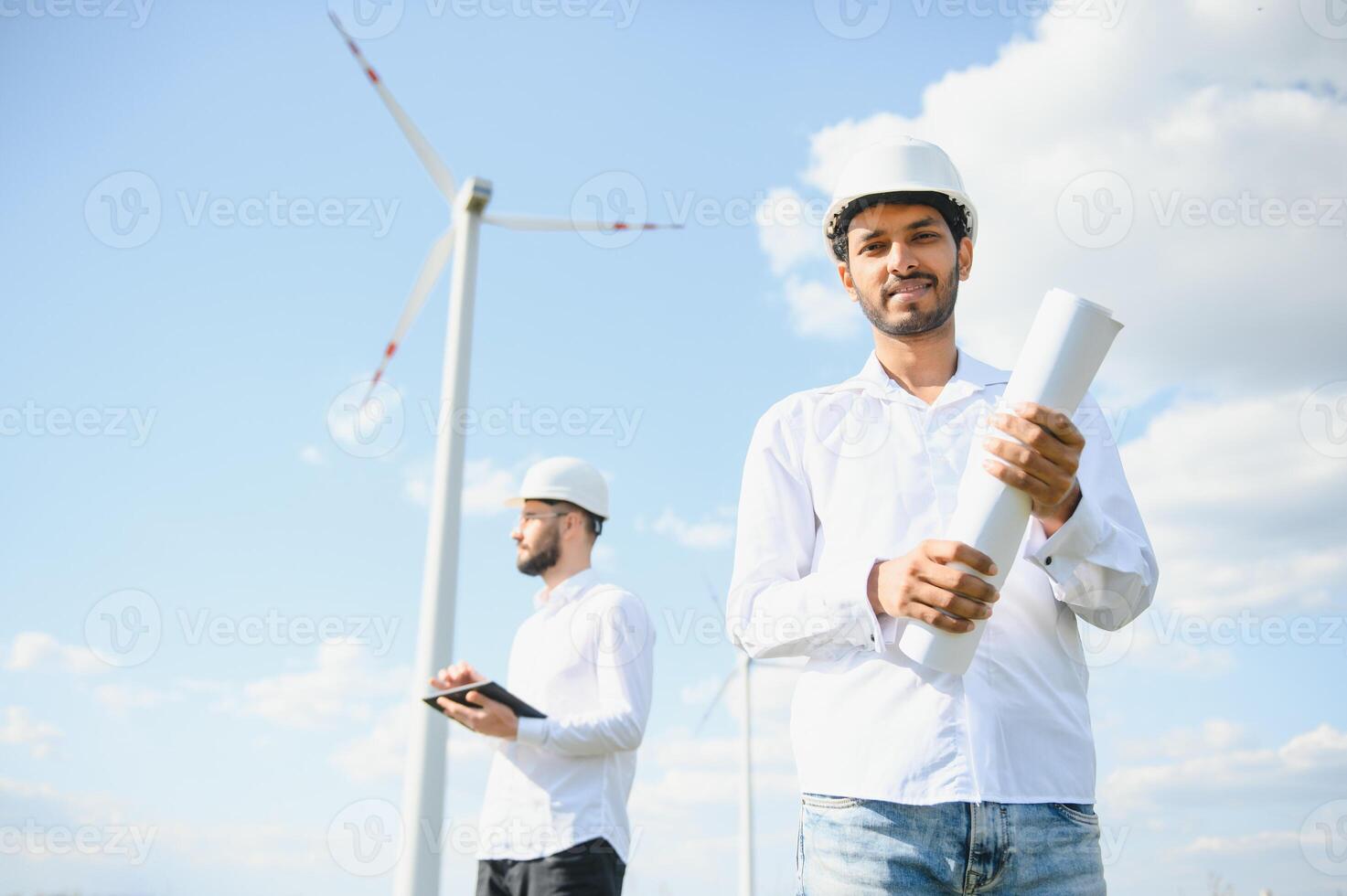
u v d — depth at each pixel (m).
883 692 2.57
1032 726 2.54
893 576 2.47
